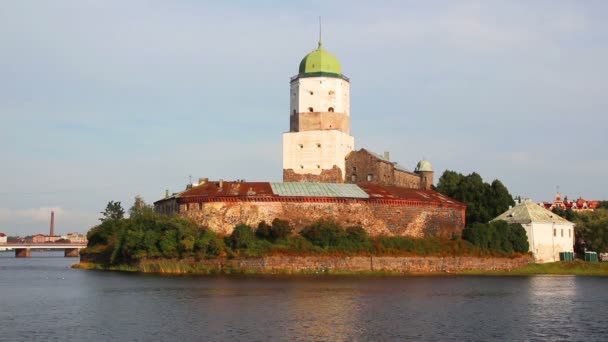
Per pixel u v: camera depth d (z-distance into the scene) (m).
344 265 97.00
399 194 112.62
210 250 97.94
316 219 105.31
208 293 68.25
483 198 132.38
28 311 56.44
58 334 45.81
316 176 128.50
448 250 104.94
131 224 111.19
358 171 130.38
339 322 50.31
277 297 64.69
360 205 107.19
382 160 131.62
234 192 106.56
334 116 130.25
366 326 48.72
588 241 123.69
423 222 111.38
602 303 62.47
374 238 104.19
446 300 63.72
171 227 101.38
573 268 109.50
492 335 45.78
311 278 87.62
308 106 130.25
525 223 116.00
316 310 56.12
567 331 47.41
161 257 100.56
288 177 129.62
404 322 50.56
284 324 49.31
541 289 75.62
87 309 57.31
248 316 52.84
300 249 98.00
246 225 101.00
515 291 73.00
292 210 105.00
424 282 83.19
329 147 128.38
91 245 126.19
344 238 100.50
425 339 44.28
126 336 45.00
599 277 97.44
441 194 125.12
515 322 51.00
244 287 74.25
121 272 101.81
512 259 109.31
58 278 93.50
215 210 104.94
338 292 69.44
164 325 48.97
